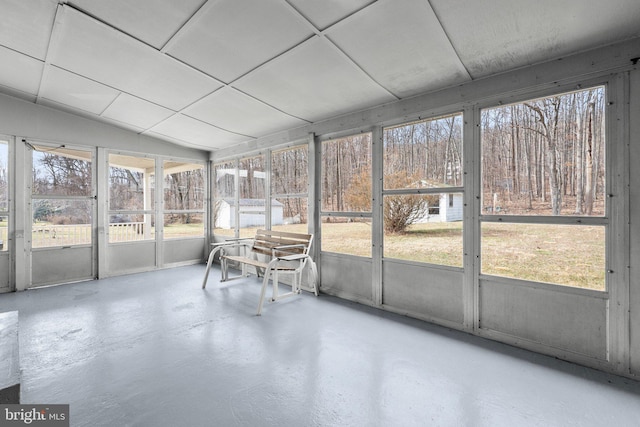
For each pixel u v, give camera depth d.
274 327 2.99
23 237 4.29
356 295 3.82
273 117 4.16
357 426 1.67
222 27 2.45
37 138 4.39
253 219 5.44
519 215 2.66
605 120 2.25
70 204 4.70
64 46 2.94
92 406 1.82
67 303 3.69
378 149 3.59
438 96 3.09
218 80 3.32
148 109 4.29
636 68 2.12
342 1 2.05
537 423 1.70
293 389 1.99
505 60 2.51
